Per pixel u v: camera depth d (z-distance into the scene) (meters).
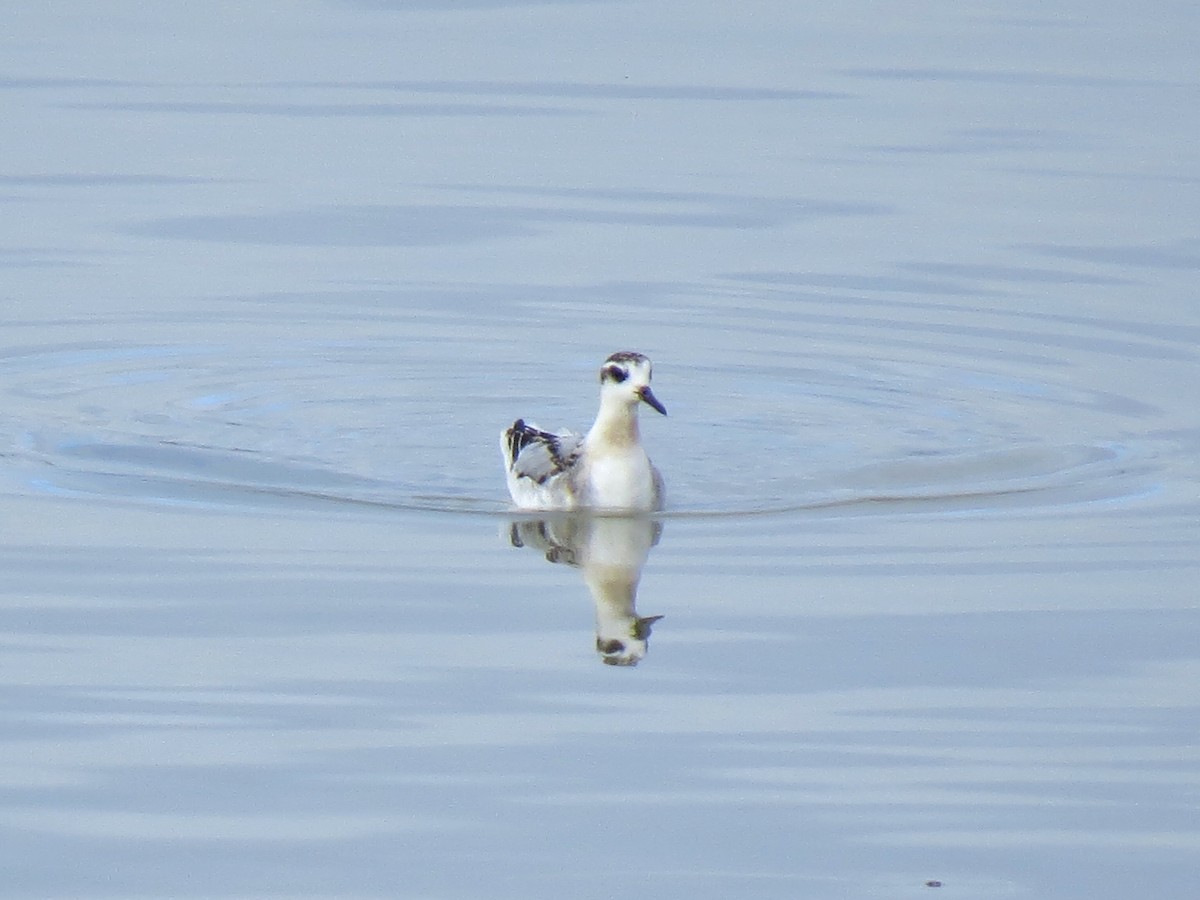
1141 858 12.16
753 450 20.12
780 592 16.06
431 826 12.47
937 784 13.01
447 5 41.00
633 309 24.78
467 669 14.55
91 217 28.25
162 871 11.91
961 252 26.59
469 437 20.56
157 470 19.03
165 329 23.94
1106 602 15.74
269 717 13.79
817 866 12.08
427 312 24.70
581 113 33.22
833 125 32.44
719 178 29.84
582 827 12.48
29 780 12.91
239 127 32.44
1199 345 23.22
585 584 16.17
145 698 14.02
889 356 23.08
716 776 13.11
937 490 18.80
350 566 16.50
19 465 19.03
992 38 38.09
